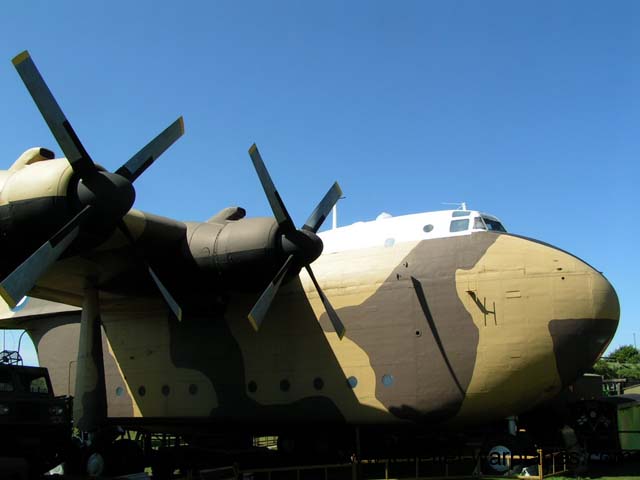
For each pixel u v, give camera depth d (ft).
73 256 37.60
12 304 30.60
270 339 47.57
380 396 43.01
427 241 45.44
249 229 40.52
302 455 49.01
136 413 51.93
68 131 33.35
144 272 43.62
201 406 48.96
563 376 40.96
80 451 41.60
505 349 40.93
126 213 35.81
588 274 41.47
